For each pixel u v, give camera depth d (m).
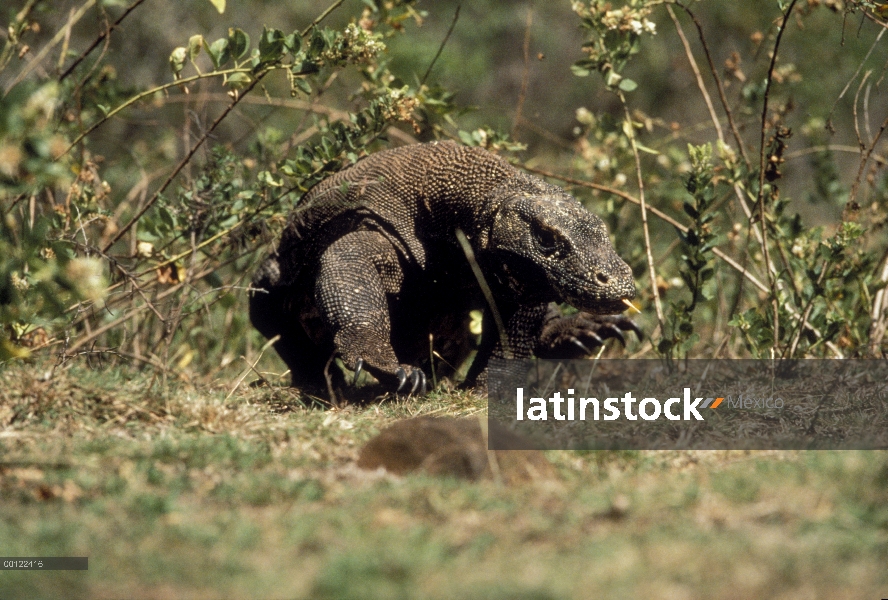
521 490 6.51
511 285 9.97
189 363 12.70
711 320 14.19
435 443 6.95
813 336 11.27
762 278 13.09
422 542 5.48
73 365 9.65
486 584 4.87
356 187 10.41
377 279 10.05
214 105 21.34
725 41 26.42
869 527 5.83
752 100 13.42
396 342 10.90
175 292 11.27
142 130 19.00
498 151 12.84
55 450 7.34
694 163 11.20
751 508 6.15
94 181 11.98
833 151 15.48
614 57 12.04
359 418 9.10
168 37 22.88
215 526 5.79
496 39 29.34
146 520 5.86
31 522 5.80
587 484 6.88
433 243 10.36
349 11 25.14
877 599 4.84
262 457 7.37
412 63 24.98
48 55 12.57
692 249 11.29
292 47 10.62
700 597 4.84
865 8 11.16
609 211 13.57
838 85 23.22
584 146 14.23
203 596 4.86
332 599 4.81
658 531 5.71
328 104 18.59
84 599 4.85
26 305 9.35
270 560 5.30
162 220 11.21
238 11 25.08
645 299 13.70
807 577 5.05
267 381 10.57
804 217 17.81
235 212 11.27
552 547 5.52
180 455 7.23
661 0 11.85
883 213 13.12
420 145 10.65
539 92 29.17
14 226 10.17
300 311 10.99
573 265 9.49
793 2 10.67
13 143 7.01
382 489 6.43
